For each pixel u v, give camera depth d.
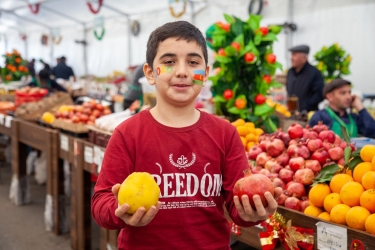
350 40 7.13
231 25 3.55
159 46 1.37
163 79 1.36
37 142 4.44
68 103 5.45
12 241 3.97
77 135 3.73
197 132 1.41
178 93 1.36
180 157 1.38
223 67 3.47
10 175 6.62
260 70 3.53
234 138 1.48
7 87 8.74
